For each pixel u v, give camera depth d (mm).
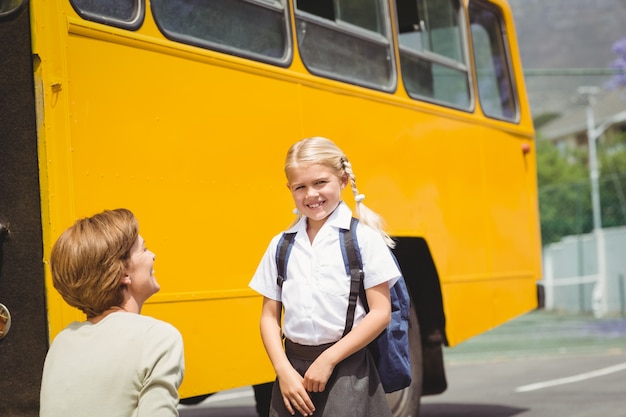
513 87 9438
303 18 6523
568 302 33875
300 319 4137
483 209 8547
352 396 4074
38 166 4668
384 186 7215
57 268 3350
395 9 7617
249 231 5887
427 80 7977
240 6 5992
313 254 4172
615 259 31859
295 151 4199
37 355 4641
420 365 7656
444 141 8062
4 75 4730
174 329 3334
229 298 5711
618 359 15242
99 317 3396
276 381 4273
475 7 8977
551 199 40062
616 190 39094
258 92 6039
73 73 4867
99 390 3213
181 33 5543
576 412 9281
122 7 5199
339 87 6773
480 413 9516
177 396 3266
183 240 5438
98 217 3422
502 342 21734
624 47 66375
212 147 5668
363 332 4074
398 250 7605
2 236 4688
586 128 61094
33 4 4703
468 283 8227
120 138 5098
